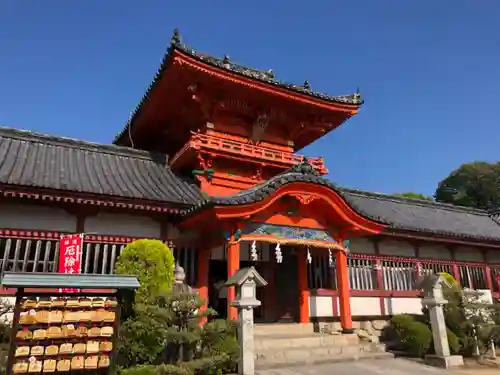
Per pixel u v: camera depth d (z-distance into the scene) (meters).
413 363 13.66
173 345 10.25
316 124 21.14
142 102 19.66
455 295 15.63
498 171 56.06
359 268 19.12
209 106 18.69
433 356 13.65
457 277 21.83
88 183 13.77
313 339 14.50
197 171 17.17
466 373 12.44
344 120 21.45
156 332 9.71
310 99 19.58
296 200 14.84
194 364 9.52
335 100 20.14
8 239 12.26
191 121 19.73
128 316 9.85
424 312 16.53
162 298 10.12
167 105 19.31
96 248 13.41
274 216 14.37
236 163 18.14
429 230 19.95
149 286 10.98
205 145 16.86
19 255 12.36
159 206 13.79
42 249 12.77
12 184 11.60
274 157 18.86
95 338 8.44
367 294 18.83
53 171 14.23
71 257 12.55
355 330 16.80
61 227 13.05
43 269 12.45
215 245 14.28
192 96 17.72
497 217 28.83
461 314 15.26
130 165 17.73
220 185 17.61
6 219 12.37
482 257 23.28
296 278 17.72
